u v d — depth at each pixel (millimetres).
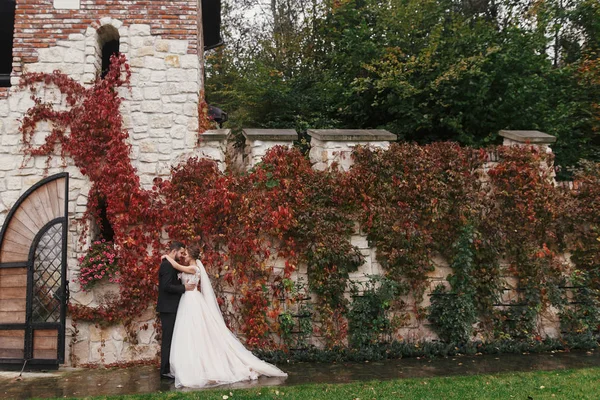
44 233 6160
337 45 12320
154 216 6422
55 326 5930
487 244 6707
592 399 4230
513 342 6555
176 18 6949
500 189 7027
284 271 6496
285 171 6605
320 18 13266
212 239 6461
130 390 4812
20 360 5871
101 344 6254
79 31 6719
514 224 6941
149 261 6340
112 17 6828
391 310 6625
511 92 9156
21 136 6520
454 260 6711
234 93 12297
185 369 4898
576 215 7027
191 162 6543
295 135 6820
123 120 6691
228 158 7113
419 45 10617
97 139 6520
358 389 4594
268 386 4750
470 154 6980
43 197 6172
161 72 6836
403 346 6324
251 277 6402
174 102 6805
